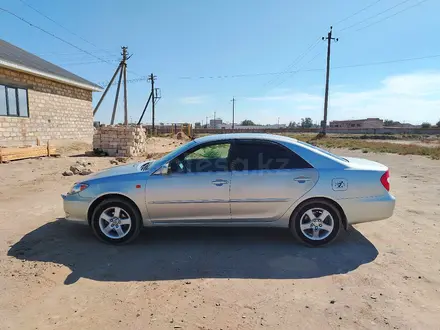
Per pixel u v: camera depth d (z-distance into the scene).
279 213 4.37
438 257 4.04
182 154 4.48
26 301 3.04
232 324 2.70
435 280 3.45
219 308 2.94
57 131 19.30
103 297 3.12
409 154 18.03
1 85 15.06
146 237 4.80
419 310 2.89
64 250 4.28
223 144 4.50
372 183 4.30
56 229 5.09
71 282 3.42
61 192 7.82
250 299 3.09
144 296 3.14
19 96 16.27
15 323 2.71
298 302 3.03
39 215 5.84
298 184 4.29
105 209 4.47
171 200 4.37
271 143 4.48
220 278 3.52
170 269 3.74
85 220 4.55
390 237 4.75
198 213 4.41
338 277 3.52
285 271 3.68
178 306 2.97
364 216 4.32
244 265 3.84
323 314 2.84
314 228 4.38
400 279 3.47
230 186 4.32
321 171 4.32
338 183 4.27
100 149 16.39
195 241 4.63
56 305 2.98
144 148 18.36
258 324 2.70
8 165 11.53
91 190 4.45
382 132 77.50
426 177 10.06
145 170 4.60
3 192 7.76
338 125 126.81
